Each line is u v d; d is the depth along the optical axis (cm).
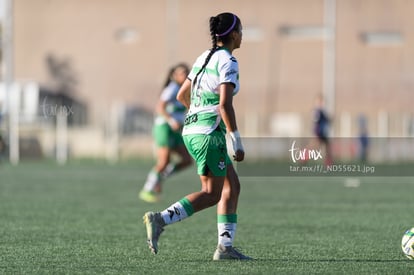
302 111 11869
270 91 11919
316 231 3303
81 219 3712
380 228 3409
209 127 2323
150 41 12156
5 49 10325
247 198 4972
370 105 11788
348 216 3903
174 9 12050
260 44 11962
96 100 12194
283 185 6184
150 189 4750
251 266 2359
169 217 2308
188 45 12081
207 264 2395
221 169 2339
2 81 10338
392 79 11775
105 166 8669
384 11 11806
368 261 2478
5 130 9862
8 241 2936
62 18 12300
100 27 12244
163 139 4709
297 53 11900
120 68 12206
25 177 6806
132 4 12194
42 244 2858
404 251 2519
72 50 12269
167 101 4625
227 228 2484
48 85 12238
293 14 11919
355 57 11825
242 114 11081
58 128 10131
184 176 7262
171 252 2669
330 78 11256
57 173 7394
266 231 3303
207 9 12044
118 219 3716
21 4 12306
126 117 10756
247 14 11994
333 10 11269
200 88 2347
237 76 2309
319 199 4900
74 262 2438
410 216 3903
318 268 2328
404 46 11775
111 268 2320
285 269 2305
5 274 2223
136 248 2758
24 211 4059
